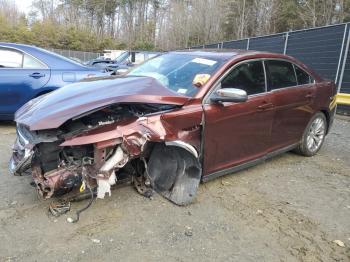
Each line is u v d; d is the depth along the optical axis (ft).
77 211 11.72
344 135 26.66
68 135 10.34
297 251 10.57
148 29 217.56
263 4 153.38
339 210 13.38
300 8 139.13
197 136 12.76
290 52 45.88
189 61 14.80
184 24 178.19
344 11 119.24
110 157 10.84
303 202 13.84
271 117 15.58
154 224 11.36
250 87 14.76
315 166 18.20
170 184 12.87
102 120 10.94
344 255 10.54
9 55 21.42
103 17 238.89
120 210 12.02
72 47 191.01
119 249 10.01
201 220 11.84
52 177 10.44
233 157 14.29
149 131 11.28
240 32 162.71
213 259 9.89
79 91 12.14
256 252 10.36
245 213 12.55
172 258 9.80
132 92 11.53
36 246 9.93
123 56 59.16
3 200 12.28
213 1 168.04
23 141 11.37
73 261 9.40
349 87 37.22
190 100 12.53
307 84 18.37
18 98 21.22
